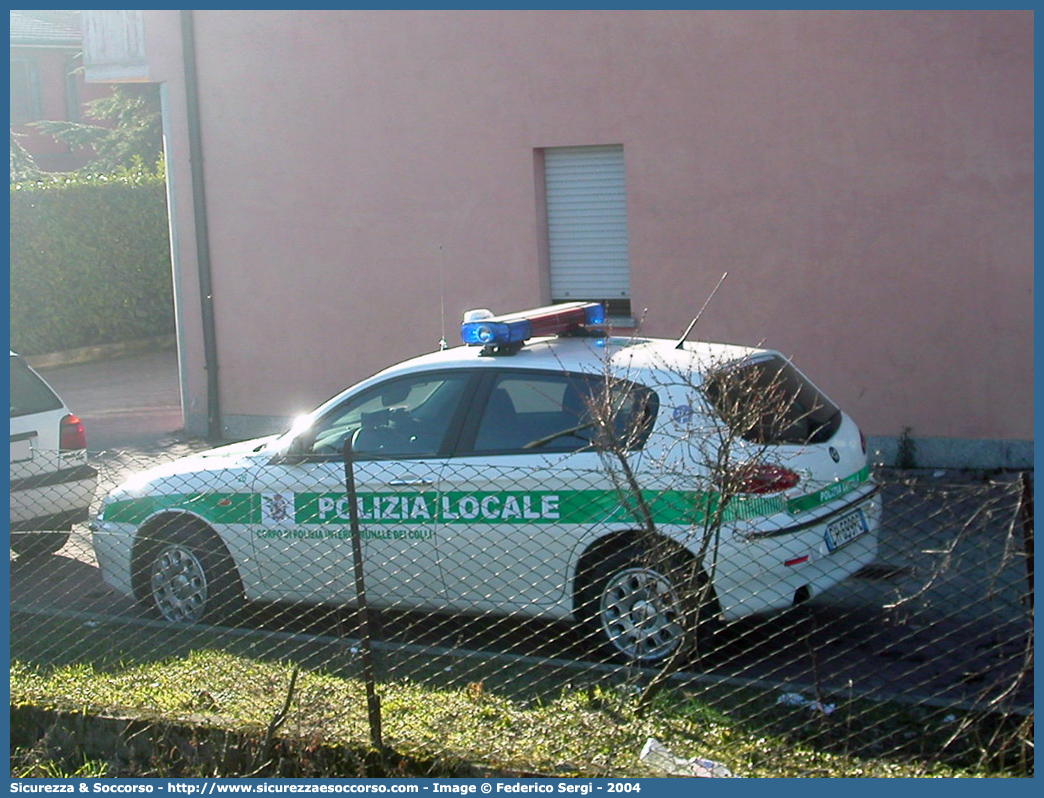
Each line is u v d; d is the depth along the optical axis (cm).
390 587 635
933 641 535
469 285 1151
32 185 1908
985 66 911
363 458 596
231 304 1286
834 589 621
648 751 470
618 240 1091
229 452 714
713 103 1013
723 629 552
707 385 546
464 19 1115
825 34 962
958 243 935
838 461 600
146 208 2044
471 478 607
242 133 1252
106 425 1402
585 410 593
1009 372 927
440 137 1145
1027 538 443
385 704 527
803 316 1001
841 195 973
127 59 1299
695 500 534
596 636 586
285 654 621
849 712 481
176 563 695
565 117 1080
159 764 515
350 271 1211
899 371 967
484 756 472
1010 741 444
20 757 540
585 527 580
